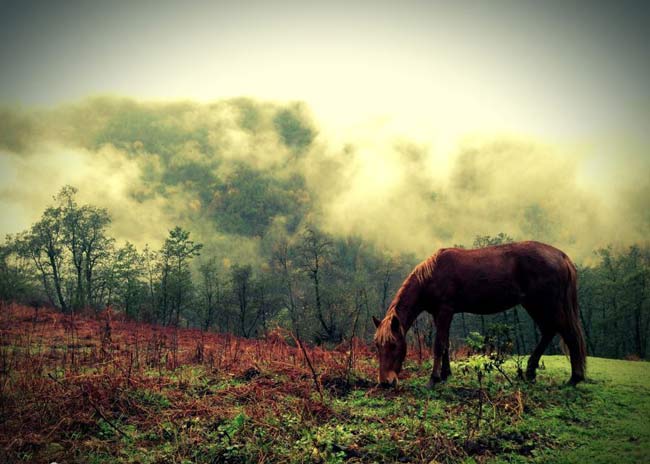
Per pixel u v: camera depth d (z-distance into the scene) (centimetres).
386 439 565
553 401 674
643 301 3669
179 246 3284
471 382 784
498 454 525
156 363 931
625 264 4112
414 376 862
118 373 791
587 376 812
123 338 1280
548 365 930
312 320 2984
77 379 721
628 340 4034
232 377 844
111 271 3052
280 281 3875
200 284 3953
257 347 1134
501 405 651
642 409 634
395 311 785
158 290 3030
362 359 1000
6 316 1463
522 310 3297
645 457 488
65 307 2859
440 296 785
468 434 558
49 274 3600
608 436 551
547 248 769
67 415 612
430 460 520
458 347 1134
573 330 746
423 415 630
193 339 1418
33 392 669
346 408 677
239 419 600
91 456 533
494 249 789
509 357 982
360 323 2652
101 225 3841
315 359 951
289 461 524
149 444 573
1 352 884
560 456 506
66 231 3672
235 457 534
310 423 609
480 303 781
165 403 684
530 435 568
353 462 522
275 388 750
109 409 657
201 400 701
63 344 1102
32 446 552
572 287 756
